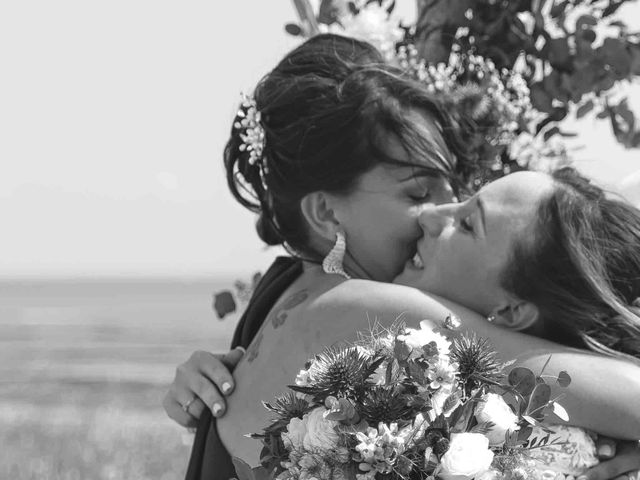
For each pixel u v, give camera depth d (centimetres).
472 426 193
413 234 243
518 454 191
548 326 228
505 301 228
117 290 12775
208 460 239
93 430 1330
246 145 260
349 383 190
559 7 323
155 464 1044
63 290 12900
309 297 238
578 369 212
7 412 1694
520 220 226
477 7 322
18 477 1022
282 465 194
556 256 222
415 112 248
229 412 239
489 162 276
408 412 189
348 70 249
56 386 2197
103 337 3819
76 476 1009
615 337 228
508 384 206
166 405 250
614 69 321
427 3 323
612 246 229
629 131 335
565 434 210
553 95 321
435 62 319
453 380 190
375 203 242
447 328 202
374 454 183
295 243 254
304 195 246
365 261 246
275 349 234
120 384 2234
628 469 214
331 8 321
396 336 197
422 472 187
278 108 249
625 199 240
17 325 4759
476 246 228
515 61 325
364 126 240
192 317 5406
